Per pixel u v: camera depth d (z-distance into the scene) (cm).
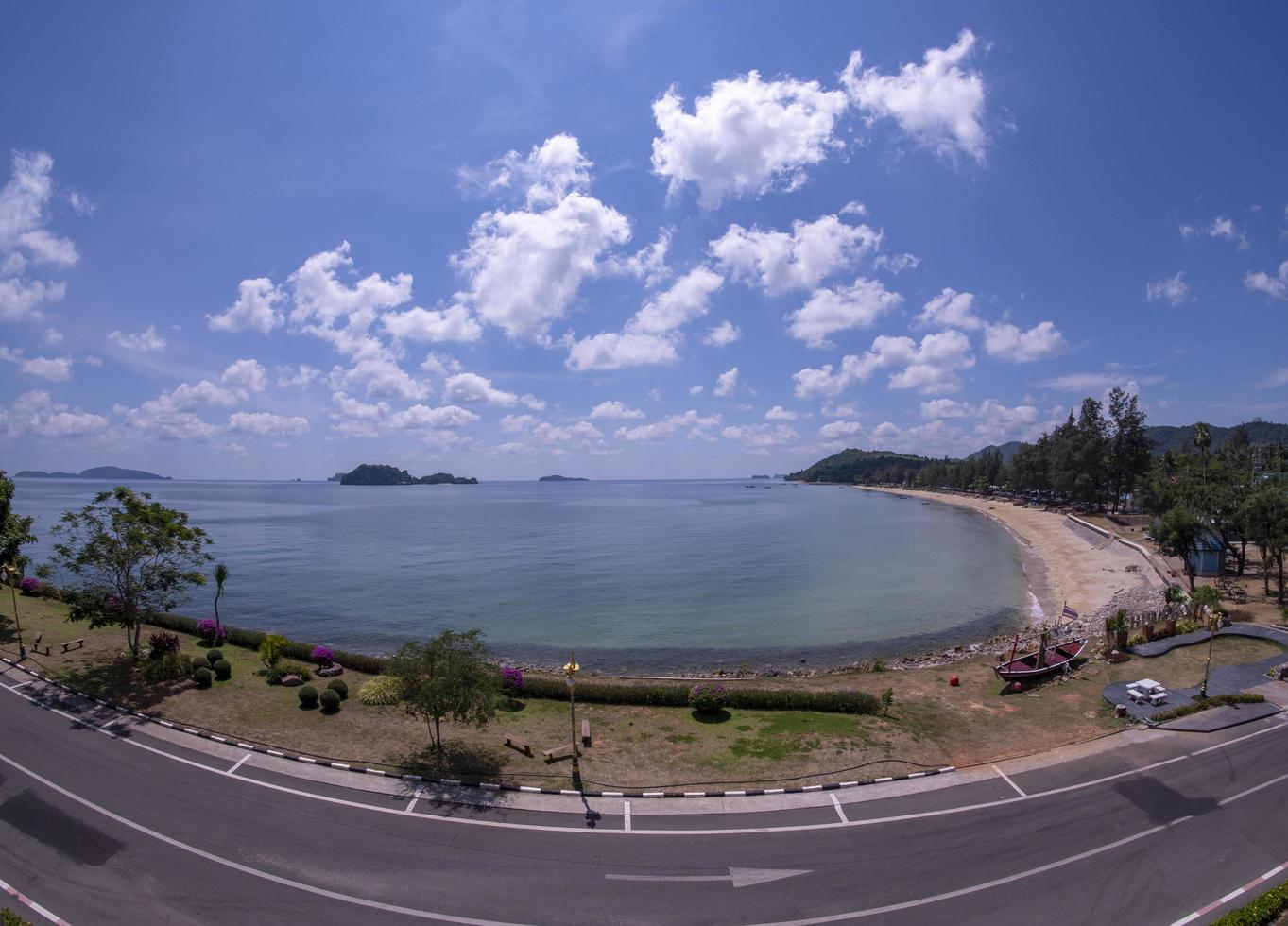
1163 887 1866
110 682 3456
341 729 2989
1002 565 9225
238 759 2658
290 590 7881
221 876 1912
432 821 2222
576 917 1759
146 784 2436
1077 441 12825
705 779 2536
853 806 2333
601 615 6631
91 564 3738
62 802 2294
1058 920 1736
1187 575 6109
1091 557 8869
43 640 4138
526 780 2517
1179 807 2284
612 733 2988
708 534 14062
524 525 16475
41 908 1762
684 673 4888
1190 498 6316
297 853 2030
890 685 3766
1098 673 3672
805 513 19975
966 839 2117
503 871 1955
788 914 1773
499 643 5700
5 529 4391
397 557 10712
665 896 1848
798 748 2798
